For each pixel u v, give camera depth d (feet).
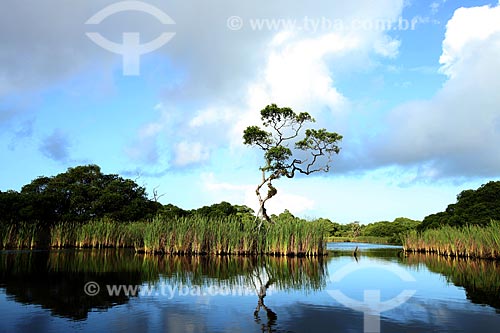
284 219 122.72
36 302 43.62
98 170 204.13
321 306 43.50
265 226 124.57
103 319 36.70
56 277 62.13
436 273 74.02
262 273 71.77
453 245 119.44
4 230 123.54
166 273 69.31
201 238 111.24
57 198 167.12
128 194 199.00
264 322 36.29
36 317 37.09
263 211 131.03
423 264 92.48
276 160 130.93
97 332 32.50
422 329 34.40
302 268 81.15
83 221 166.20
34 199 150.51
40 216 149.89
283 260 100.37
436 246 135.95
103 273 67.72
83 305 42.50
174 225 116.16
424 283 60.85
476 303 45.37
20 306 41.57
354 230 352.90
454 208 192.03
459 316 39.11
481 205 160.35
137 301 45.06
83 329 33.30
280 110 133.69
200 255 112.16
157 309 41.11
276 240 113.50
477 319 37.88
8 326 33.99
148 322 35.86
